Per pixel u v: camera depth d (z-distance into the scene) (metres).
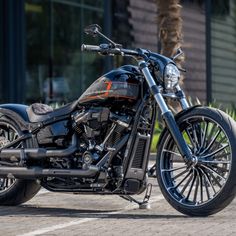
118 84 11.51
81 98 11.92
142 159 11.54
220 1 33.69
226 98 33.50
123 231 9.91
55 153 12.01
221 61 33.66
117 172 11.49
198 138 11.18
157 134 21.88
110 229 10.07
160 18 22.92
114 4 33.41
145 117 11.54
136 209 12.12
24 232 9.93
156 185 15.43
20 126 12.61
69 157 11.95
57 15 32.91
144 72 11.41
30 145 12.45
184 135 11.73
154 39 32.59
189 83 33.50
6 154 12.45
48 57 32.69
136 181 11.53
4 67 31.94
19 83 31.95
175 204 11.27
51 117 12.30
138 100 11.52
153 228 10.10
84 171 11.65
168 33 22.78
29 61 32.25
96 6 33.78
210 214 11.05
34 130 12.43
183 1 33.91
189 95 33.38
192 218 11.01
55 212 11.86
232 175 10.73
